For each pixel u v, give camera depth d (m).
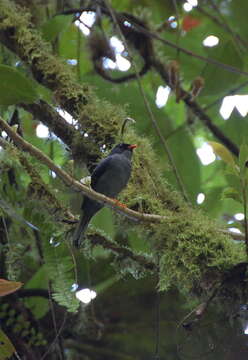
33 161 9.01
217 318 7.96
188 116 12.09
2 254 9.51
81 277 9.79
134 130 9.14
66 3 11.44
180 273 7.23
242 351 7.88
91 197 7.20
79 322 10.17
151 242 7.64
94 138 8.62
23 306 9.75
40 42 9.09
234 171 7.10
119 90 11.53
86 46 11.27
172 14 12.73
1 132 8.23
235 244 7.46
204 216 7.79
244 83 11.88
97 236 8.41
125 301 12.48
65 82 8.80
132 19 11.89
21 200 8.04
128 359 12.16
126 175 8.29
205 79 11.68
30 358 9.30
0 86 6.98
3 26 9.09
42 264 10.09
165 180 8.58
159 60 12.14
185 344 7.95
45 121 8.68
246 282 7.02
